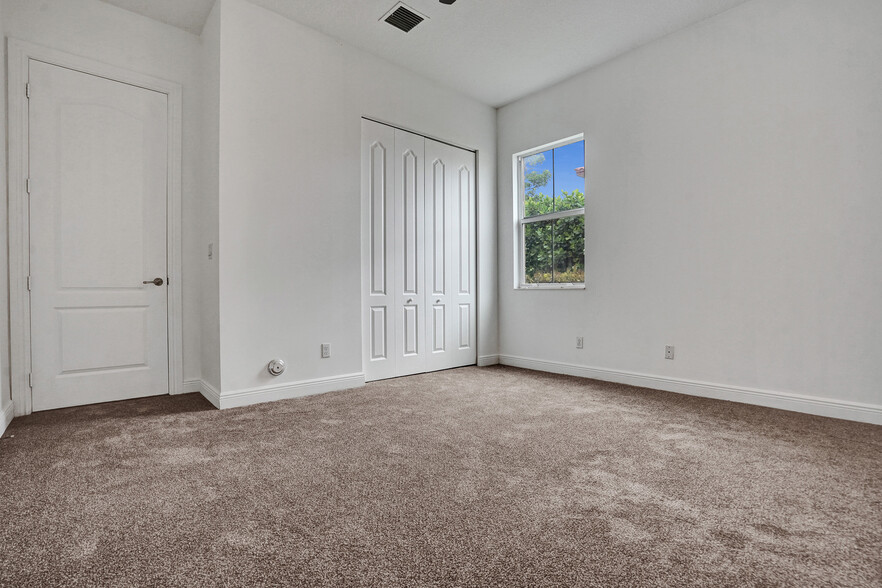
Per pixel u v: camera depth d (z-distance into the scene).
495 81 4.35
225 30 3.05
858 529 1.46
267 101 3.23
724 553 1.32
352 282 3.70
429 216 4.42
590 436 2.42
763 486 1.79
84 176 3.07
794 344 2.94
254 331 3.17
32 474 1.90
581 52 3.83
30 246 2.86
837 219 2.76
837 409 2.76
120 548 1.35
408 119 4.13
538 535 1.42
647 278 3.70
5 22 2.76
